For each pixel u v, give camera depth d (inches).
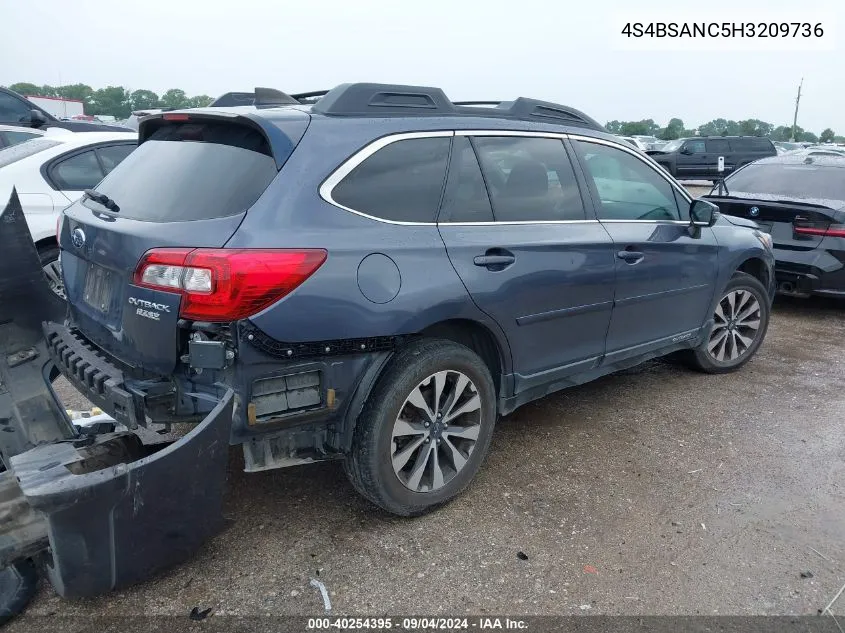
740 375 215.6
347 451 119.3
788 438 169.5
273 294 104.1
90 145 253.3
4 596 103.1
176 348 105.0
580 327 154.3
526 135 147.9
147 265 106.7
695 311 191.5
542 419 177.0
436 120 133.0
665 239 173.8
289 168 111.7
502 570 115.9
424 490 128.9
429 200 127.8
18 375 129.9
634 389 200.4
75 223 131.3
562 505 136.0
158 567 103.1
